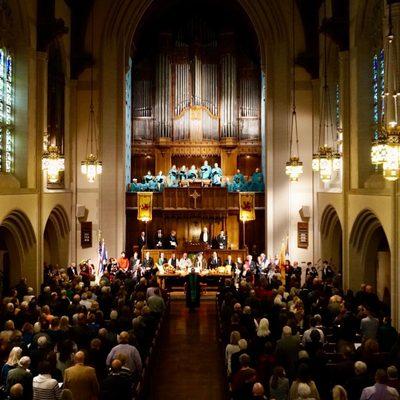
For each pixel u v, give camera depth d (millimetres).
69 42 24781
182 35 31547
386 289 19594
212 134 31125
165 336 17891
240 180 28812
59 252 24156
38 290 19438
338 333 12203
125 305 14195
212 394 12578
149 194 27656
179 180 29234
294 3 26078
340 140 21688
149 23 31484
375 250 19141
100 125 25891
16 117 18922
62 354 9938
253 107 31281
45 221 20328
